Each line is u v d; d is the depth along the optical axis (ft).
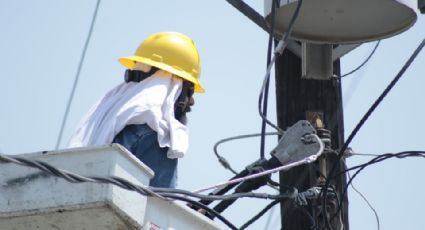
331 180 69.51
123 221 54.49
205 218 59.31
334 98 72.95
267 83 66.08
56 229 55.62
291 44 73.97
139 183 54.95
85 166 54.03
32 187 54.49
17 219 54.90
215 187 61.72
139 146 60.18
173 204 57.36
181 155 60.39
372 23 71.87
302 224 69.41
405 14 71.26
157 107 60.95
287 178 69.82
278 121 72.43
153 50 65.26
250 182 65.26
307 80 73.26
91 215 54.29
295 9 70.23
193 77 65.21
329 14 71.26
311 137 65.31
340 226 68.95
